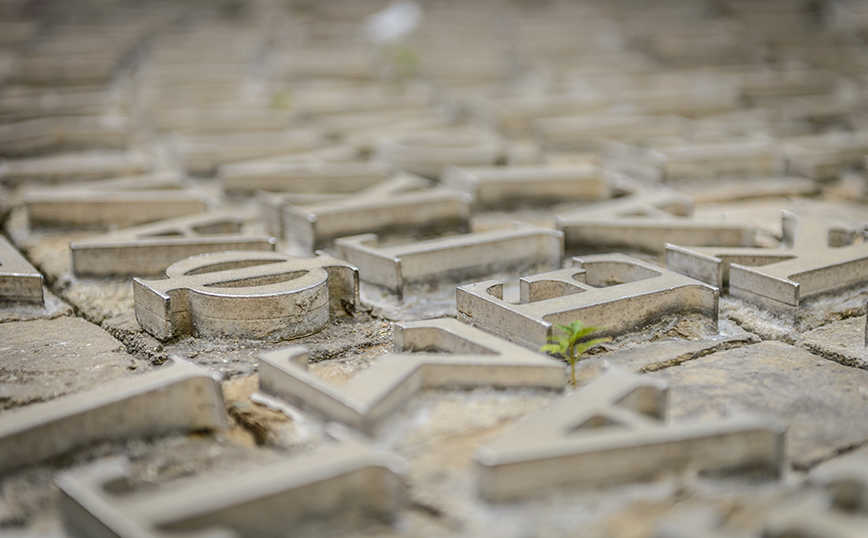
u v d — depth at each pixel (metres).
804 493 0.96
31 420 0.98
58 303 1.15
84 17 3.05
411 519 0.95
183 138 1.57
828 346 1.08
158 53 2.51
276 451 1.00
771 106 2.00
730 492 0.96
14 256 1.16
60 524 0.96
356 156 1.54
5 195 1.39
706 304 1.09
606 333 1.08
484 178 1.36
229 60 2.46
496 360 1.02
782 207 1.37
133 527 0.82
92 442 0.99
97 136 1.59
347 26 3.05
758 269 1.12
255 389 1.04
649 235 1.22
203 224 1.24
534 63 2.56
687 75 2.32
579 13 3.31
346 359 1.08
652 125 1.65
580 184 1.38
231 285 1.10
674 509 0.95
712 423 0.97
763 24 3.03
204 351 1.08
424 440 0.99
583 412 0.97
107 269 1.18
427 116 1.85
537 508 0.95
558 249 1.19
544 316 1.06
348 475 0.94
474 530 0.93
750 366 1.06
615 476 0.96
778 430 0.97
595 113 1.86
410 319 1.12
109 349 1.09
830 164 1.45
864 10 2.99
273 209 1.28
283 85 2.23
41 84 2.19
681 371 1.06
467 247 1.18
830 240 1.20
